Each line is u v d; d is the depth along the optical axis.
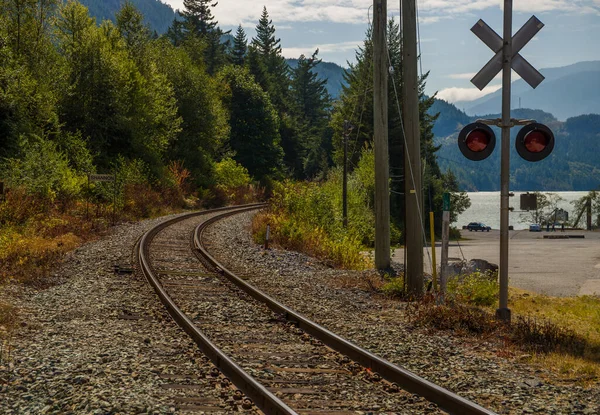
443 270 12.66
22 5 40.66
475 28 11.16
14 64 35.72
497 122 11.14
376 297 14.22
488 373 7.89
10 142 31.34
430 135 67.25
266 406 6.06
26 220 22.97
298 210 30.03
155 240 22.89
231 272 16.20
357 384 7.12
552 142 10.91
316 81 124.69
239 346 8.81
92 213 29.70
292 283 15.59
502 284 11.43
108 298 12.23
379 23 18.28
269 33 123.06
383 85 18.42
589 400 6.79
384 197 18.47
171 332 9.56
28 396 6.25
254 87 84.38
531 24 10.98
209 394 6.50
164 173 49.09
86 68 42.75
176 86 62.91
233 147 82.25
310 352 8.61
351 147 67.12
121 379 6.88
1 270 14.32
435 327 10.80
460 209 97.56
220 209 45.50
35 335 9.14
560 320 12.91
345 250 22.80
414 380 6.85
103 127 43.03
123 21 54.66
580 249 40.81
